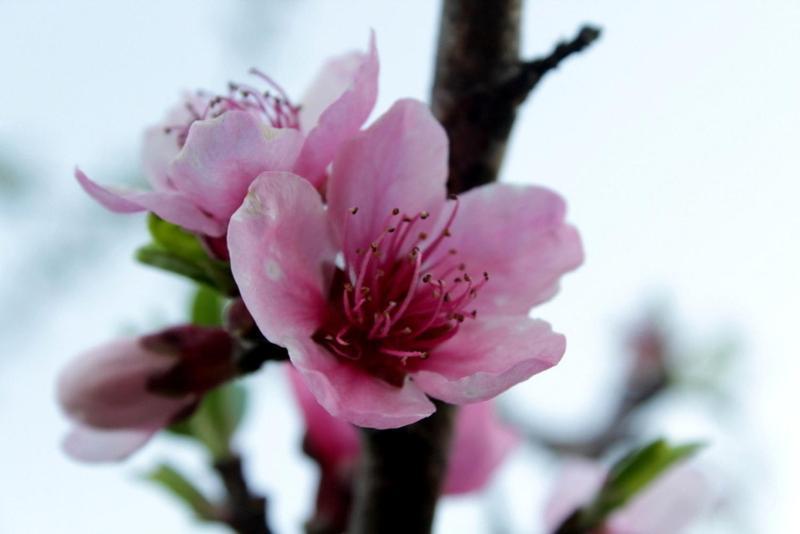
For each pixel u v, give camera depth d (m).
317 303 0.24
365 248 0.25
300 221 0.24
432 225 0.25
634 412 0.35
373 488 0.25
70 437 0.26
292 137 0.24
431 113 0.25
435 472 0.25
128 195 0.24
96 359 0.26
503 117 0.26
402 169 0.25
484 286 0.25
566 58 0.25
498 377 0.23
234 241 0.23
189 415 0.26
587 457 0.34
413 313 0.25
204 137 0.23
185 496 0.28
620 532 0.29
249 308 0.23
